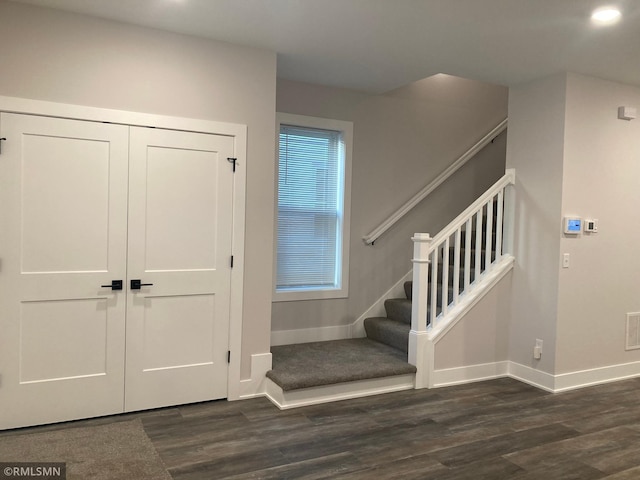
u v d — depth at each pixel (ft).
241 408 11.50
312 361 13.32
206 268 11.59
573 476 8.72
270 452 9.32
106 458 8.90
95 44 10.30
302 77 14.64
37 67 9.84
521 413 11.66
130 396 10.96
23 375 10.00
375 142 16.66
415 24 10.41
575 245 13.48
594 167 13.67
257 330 12.24
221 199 11.68
